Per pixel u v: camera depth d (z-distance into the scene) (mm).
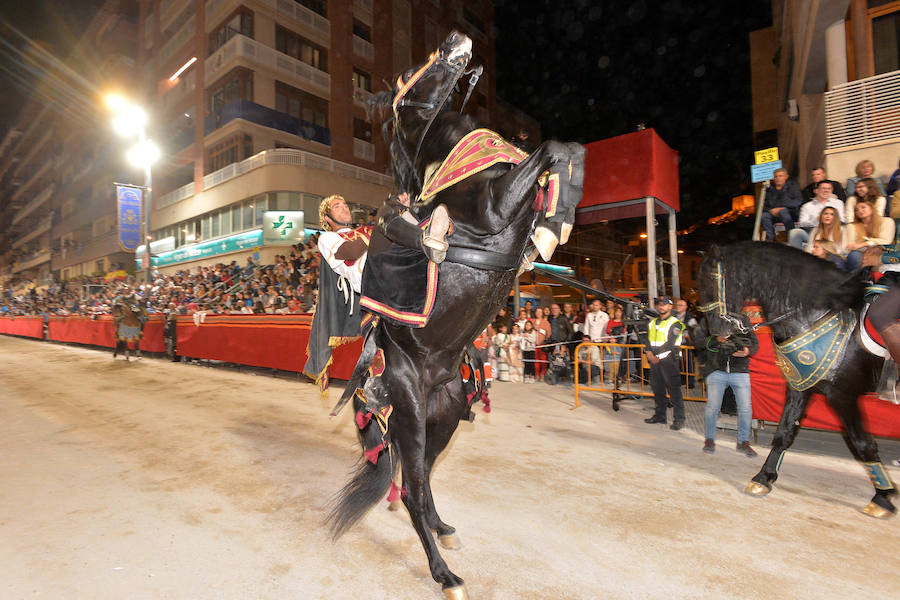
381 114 3221
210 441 5453
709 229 24141
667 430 6121
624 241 15297
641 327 7781
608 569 2797
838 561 2896
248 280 19344
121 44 38219
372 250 2775
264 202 24609
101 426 6137
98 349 18219
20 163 64438
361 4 30438
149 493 3936
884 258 3479
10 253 68250
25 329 25594
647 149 9031
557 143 2281
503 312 11844
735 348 4801
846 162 8742
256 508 3654
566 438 5648
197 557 2938
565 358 9703
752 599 2514
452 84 2822
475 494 3902
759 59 22219
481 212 2396
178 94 30891
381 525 3410
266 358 10391
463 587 2486
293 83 27234
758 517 3502
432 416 2988
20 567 2818
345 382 9109
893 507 3496
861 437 3555
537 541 3129
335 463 4707
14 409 7203
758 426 5543
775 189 7742
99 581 2678
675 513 3559
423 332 2611
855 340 3486
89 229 46469
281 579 2713
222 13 26547
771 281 3734
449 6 35844
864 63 10203
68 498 3830
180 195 30547
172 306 17281
